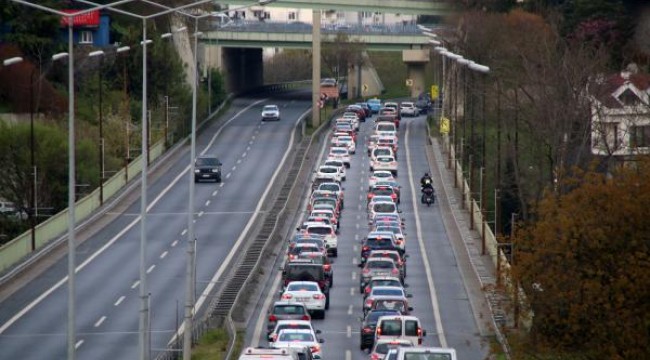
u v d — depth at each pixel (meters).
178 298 190.38
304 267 187.50
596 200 123.44
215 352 152.62
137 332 168.25
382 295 175.50
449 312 185.62
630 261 119.12
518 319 136.25
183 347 150.38
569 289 120.88
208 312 174.12
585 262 121.94
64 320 176.12
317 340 148.88
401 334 148.25
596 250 121.56
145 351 138.62
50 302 187.38
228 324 163.00
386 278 187.62
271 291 198.88
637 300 119.12
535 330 123.88
